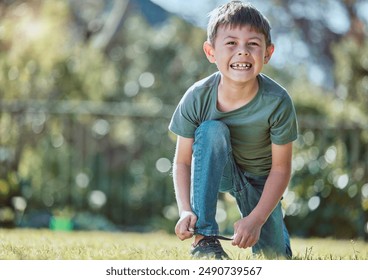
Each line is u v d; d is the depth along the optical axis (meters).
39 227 8.23
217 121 3.42
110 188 9.46
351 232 7.66
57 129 9.02
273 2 13.36
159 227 8.75
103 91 10.52
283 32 13.38
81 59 10.15
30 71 9.24
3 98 9.05
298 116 8.98
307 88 10.42
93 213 9.09
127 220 9.27
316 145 8.02
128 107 9.95
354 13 12.61
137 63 11.39
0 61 8.99
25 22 9.31
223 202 8.27
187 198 3.51
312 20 13.27
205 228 3.30
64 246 4.07
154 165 9.39
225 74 3.42
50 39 9.63
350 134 8.02
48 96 9.59
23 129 8.58
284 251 3.95
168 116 9.09
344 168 7.89
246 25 3.38
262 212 3.43
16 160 8.32
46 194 8.72
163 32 11.69
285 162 3.58
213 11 3.59
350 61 8.37
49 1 9.95
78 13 12.70
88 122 9.55
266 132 3.56
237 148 3.63
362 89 8.30
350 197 7.70
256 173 3.80
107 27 12.34
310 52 13.30
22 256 3.67
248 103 3.48
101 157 9.58
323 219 7.73
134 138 9.70
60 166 8.97
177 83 11.18
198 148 3.38
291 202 7.79
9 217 7.76
